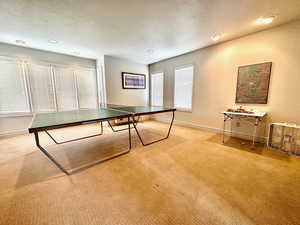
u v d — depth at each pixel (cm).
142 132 363
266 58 248
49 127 152
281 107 241
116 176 170
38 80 356
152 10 186
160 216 113
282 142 232
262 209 119
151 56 420
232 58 294
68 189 146
